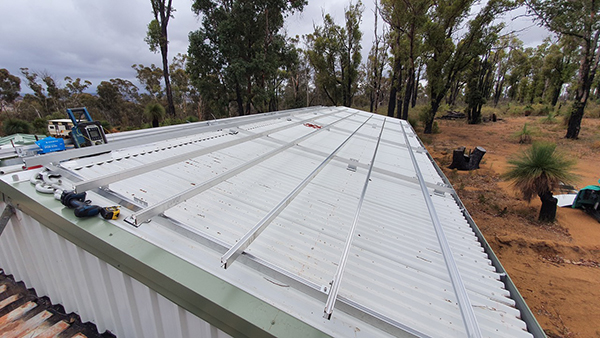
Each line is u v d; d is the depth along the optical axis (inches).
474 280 70.2
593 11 467.5
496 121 906.1
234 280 52.6
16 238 85.7
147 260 53.9
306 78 1136.8
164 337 67.0
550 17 503.5
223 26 673.6
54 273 82.2
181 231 62.4
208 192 95.0
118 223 63.9
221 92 762.8
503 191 296.5
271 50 783.7
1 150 106.1
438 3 607.5
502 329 55.1
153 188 92.5
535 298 150.6
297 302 50.6
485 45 606.2
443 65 642.2
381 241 82.4
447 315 55.8
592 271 170.6
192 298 49.8
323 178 129.4
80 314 83.2
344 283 60.3
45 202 68.2
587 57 497.7
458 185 321.4
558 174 221.1
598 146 454.3
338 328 47.0
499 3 545.0
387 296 58.9
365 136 256.2
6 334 80.2
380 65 916.6
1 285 100.4
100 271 67.1
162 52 647.8
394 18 638.5
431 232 94.0
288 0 743.1
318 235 79.0
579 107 520.7
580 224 222.2
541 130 652.1
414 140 286.7
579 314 138.3
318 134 231.0
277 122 261.0
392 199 119.6
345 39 834.2
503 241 203.5
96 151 101.4
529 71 1482.5
